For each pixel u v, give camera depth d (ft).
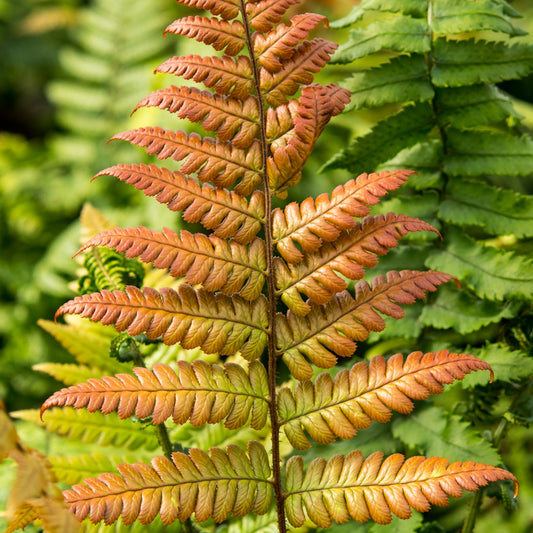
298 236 1.67
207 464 1.65
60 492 1.54
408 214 1.94
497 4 1.90
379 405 1.65
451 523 2.02
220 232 1.67
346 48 1.92
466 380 1.84
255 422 1.66
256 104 1.69
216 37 1.68
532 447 2.26
